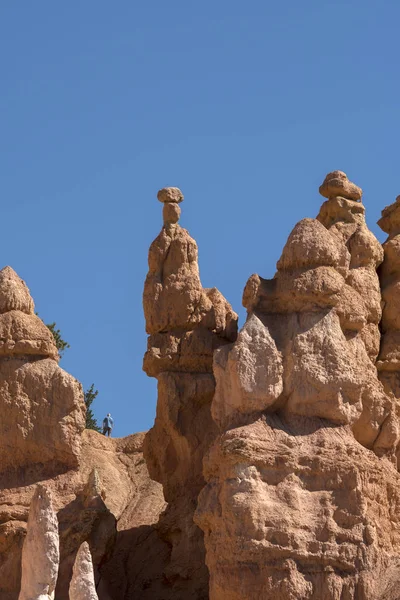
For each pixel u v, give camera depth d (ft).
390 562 119.85
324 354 122.01
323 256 124.47
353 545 117.50
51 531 109.81
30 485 134.21
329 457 119.03
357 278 135.54
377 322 136.15
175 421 141.69
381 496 121.70
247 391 120.57
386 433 127.75
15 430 135.03
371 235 138.51
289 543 116.06
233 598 116.16
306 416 121.19
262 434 119.14
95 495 133.49
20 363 136.05
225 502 117.19
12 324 136.36
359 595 116.57
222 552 117.19
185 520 140.26
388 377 135.85
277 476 117.91
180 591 137.90
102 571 138.51
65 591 128.88
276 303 124.98
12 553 131.44
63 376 135.74
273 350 121.70
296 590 115.14
